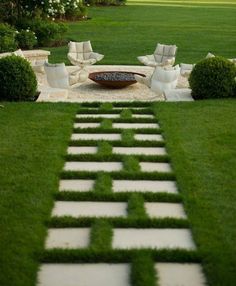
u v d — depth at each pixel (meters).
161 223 5.93
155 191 6.82
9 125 9.68
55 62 17.84
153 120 10.08
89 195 6.61
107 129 9.38
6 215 6.09
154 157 7.95
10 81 11.68
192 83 12.06
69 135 9.08
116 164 7.78
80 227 5.91
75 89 13.72
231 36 25.53
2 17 22.86
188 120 10.06
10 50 18.50
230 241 5.57
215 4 44.53
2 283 4.83
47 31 21.61
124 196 6.60
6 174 7.27
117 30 27.05
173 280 4.94
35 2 23.52
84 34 25.34
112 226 5.89
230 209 6.32
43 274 5.02
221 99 11.86
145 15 34.44
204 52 20.83
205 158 8.00
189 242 5.60
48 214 6.13
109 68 16.80
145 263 5.10
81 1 31.09
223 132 9.30
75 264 5.20
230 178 7.25
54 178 7.13
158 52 16.17
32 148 8.35
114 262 5.22
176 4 43.50
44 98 12.04
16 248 5.38
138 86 14.08
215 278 4.92
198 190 6.84
